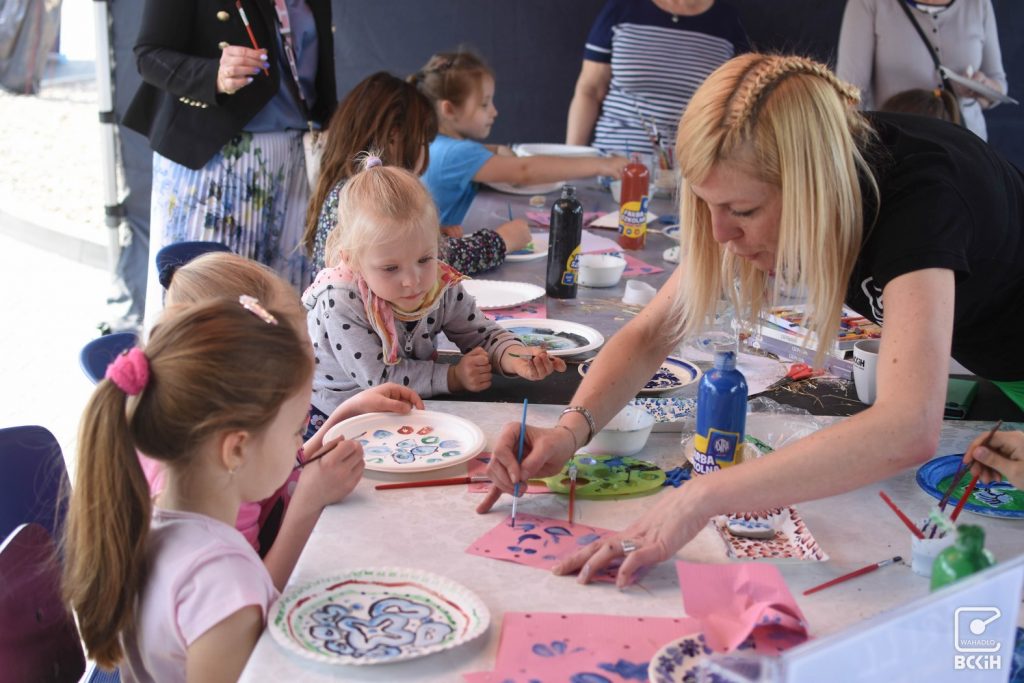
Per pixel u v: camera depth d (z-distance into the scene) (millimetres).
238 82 3021
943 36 4016
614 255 2982
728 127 1290
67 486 1568
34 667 1299
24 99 8703
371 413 1771
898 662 834
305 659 1071
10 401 3768
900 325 1252
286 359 1170
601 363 1662
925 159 1339
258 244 3451
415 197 1952
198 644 1104
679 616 1190
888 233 1299
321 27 3463
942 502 1452
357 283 2004
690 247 1579
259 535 1662
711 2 4414
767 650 1089
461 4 4766
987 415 1843
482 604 1178
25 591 1291
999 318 1585
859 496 1506
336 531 1372
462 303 2170
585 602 1216
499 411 1852
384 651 1100
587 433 1574
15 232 5832
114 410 1113
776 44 4785
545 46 4855
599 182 3971
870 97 4180
